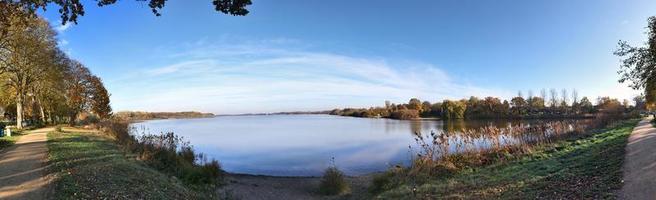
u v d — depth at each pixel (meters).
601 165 12.54
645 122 36.66
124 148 21.08
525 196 10.36
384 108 173.00
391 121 118.44
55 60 42.12
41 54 38.59
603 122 38.53
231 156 33.91
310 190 18.36
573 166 13.20
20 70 39.84
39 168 13.05
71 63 53.19
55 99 51.91
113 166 13.59
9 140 22.98
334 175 17.84
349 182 19.33
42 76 42.25
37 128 43.78
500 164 16.22
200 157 24.36
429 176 15.91
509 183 12.30
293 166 27.72
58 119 65.25
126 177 12.20
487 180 13.48
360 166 26.45
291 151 37.31
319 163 28.81
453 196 11.81
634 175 10.39
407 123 96.88
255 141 50.28
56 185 10.34
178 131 72.44
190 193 13.26
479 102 113.56
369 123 105.50
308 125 106.19
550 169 13.38
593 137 23.22
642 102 72.50
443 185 13.67
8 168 13.14
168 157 18.58
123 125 36.97
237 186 17.89
